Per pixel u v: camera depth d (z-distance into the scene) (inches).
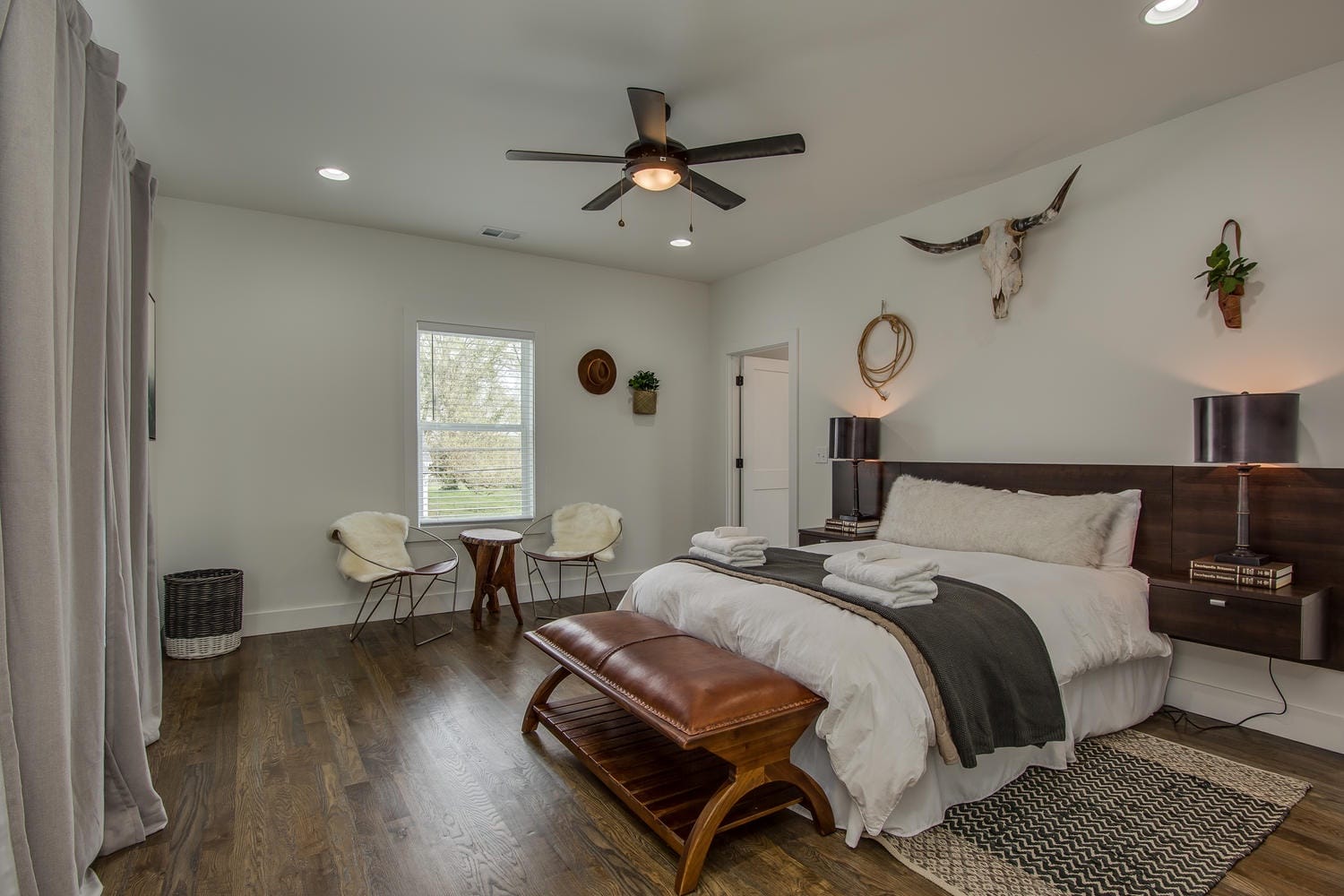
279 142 128.4
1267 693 110.3
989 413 150.9
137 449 103.8
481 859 77.0
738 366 233.8
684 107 115.2
